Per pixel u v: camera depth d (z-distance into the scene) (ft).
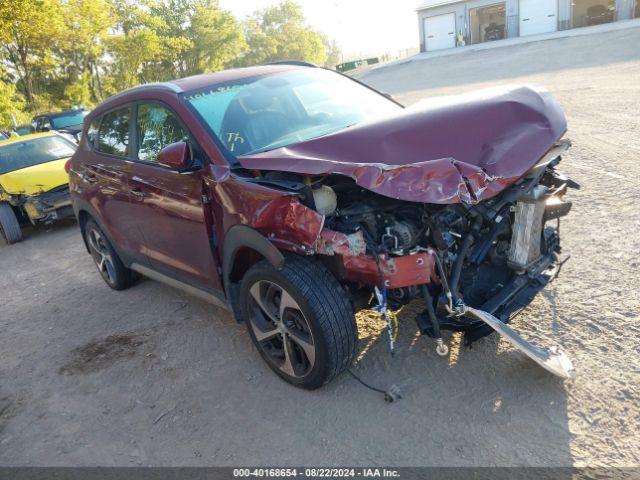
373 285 9.67
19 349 15.20
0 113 110.11
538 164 10.02
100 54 158.51
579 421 8.89
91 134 16.75
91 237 18.28
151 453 9.97
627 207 17.01
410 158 9.50
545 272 11.53
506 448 8.61
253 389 11.37
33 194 26.91
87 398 12.14
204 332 14.25
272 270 10.19
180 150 10.86
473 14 131.13
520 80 56.24
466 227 10.45
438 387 10.27
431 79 76.69
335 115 13.19
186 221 12.25
